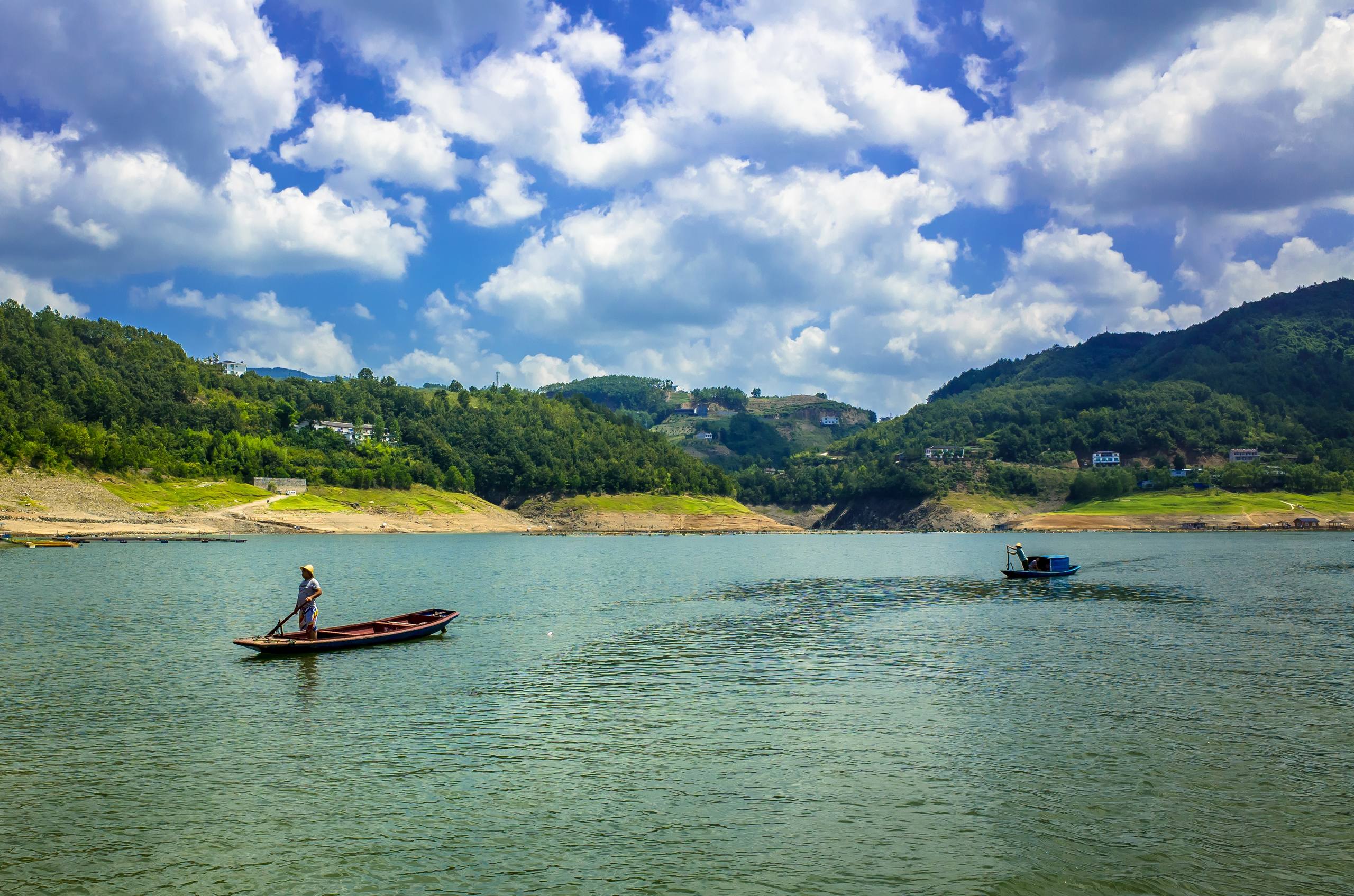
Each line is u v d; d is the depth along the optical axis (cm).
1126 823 2284
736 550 18825
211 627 5575
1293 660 4541
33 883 1936
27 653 4622
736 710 3488
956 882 1959
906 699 3675
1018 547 10281
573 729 3191
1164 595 7969
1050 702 3600
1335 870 2009
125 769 2703
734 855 2100
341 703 3569
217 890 1909
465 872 2003
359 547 16925
